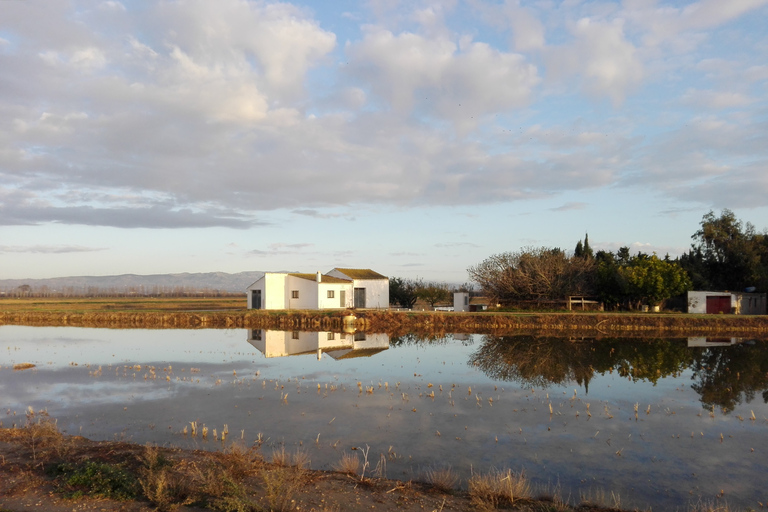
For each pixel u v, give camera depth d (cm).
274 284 5484
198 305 7681
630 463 1093
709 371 2234
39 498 802
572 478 1006
